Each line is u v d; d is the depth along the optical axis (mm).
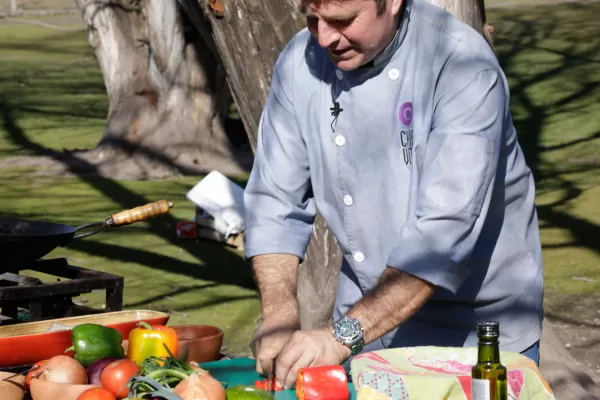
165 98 12648
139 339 2561
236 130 13758
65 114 17203
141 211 3068
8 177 12375
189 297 7340
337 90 2865
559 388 4359
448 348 2430
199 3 4398
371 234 2904
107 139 12812
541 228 9352
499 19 25047
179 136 12664
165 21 12336
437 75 2725
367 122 2824
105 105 18156
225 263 8477
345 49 2611
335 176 2922
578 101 16469
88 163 12727
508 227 2883
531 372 2262
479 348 2086
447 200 2582
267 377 2613
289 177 3023
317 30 2594
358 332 2512
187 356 2832
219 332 2967
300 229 3035
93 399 2219
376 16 2559
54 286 3066
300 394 2400
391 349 2445
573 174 11711
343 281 3148
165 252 8828
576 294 7219
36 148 14289
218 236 9148
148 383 2170
